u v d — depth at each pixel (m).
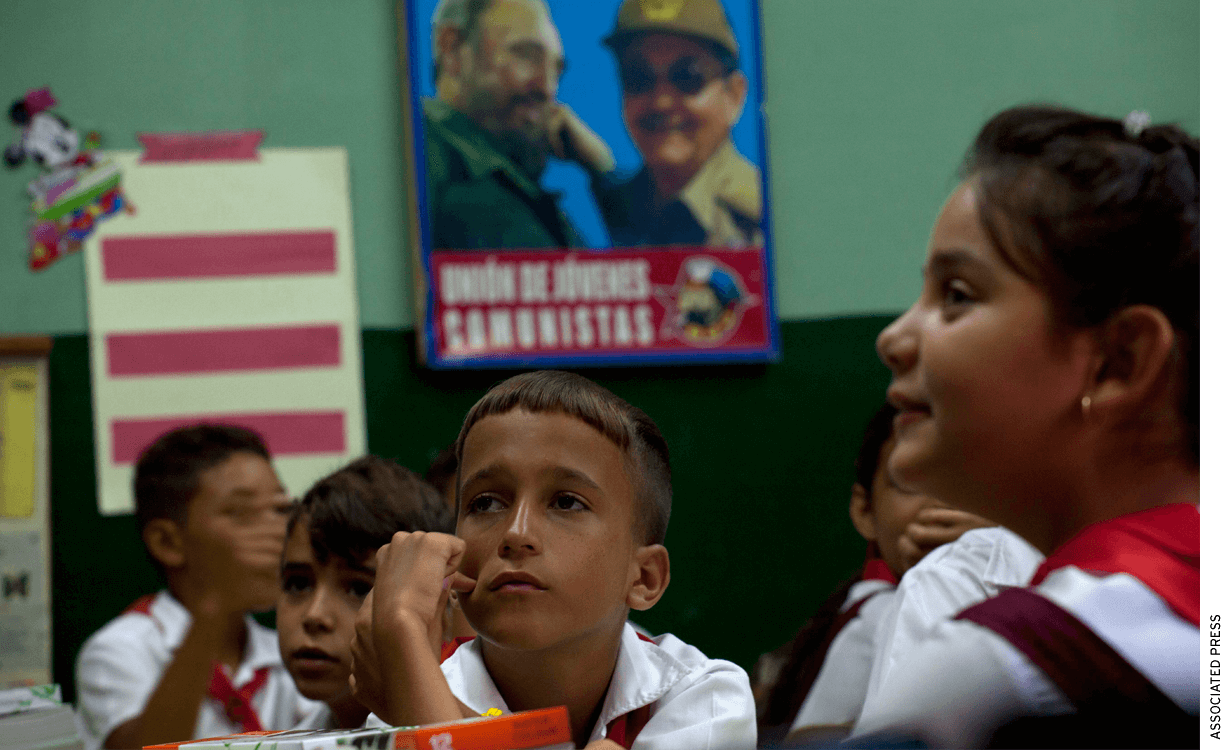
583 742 0.85
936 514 1.23
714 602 3.00
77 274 2.87
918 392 0.71
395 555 0.72
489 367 2.97
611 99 3.08
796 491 3.09
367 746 0.55
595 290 3.04
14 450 2.74
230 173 2.96
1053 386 0.66
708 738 0.83
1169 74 3.33
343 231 2.99
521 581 0.72
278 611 1.14
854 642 1.40
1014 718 0.60
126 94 2.93
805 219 3.21
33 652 2.67
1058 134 0.67
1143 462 0.66
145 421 2.85
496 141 3.01
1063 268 0.65
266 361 2.92
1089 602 0.62
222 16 2.98
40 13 2.89
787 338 3.16
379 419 2.95
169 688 2.10
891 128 3.27
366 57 3.04
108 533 2.78
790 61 3.24
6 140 2.86
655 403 3.05
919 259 3.25
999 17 3.30
